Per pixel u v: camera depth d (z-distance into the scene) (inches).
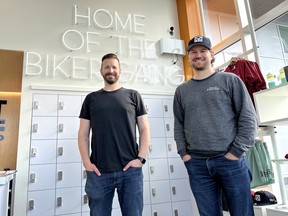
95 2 131.3
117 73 72.3
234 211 55.4
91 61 120.4
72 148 107.2
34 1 119.3
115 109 66.8
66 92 112.3
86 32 124.4
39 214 96.5
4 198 71.8
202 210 57.7
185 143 63.4
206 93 59.3
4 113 125.9
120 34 132.0
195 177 59.1
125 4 138.3
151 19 142.3
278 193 91.1
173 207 116.2
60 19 121.6
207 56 62.6
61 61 116.1
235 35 121.2
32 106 106.0
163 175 118.7
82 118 71.1
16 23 113.6
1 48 108.0
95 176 62.9
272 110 84.6
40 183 99.5
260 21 105.3
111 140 64.4
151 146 120.3
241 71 93.6
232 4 128.2
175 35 146.1
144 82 129.5
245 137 54.2
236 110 58.7
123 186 63.7
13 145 123.4
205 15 146.6
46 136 104.9
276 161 81.9
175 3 152.5
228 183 55.7
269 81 90.0
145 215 110.7
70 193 102.3
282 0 98.3
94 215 61.4
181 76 138.3
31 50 112.7
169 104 130.2
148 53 134.3
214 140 56.2
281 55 97.6
